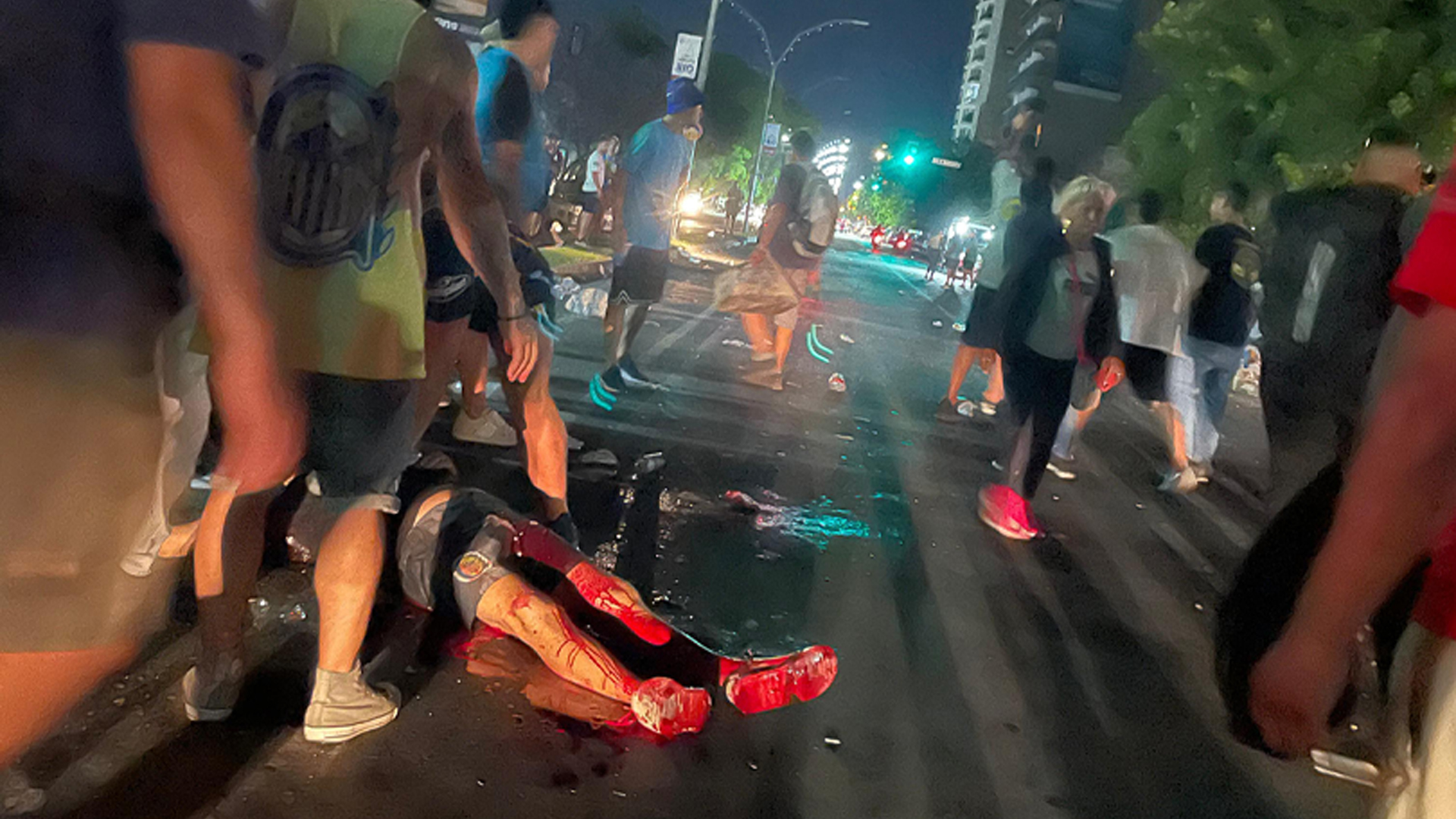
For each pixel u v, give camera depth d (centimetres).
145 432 182
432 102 278
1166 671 448
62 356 170
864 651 421
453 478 450
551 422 454
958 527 606
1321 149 1833
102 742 290
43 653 177
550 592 396
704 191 5553
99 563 179
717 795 310
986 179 5356
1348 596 146
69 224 170
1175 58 2366
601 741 327
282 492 421
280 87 264
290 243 269
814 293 2048
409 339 285
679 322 1248
